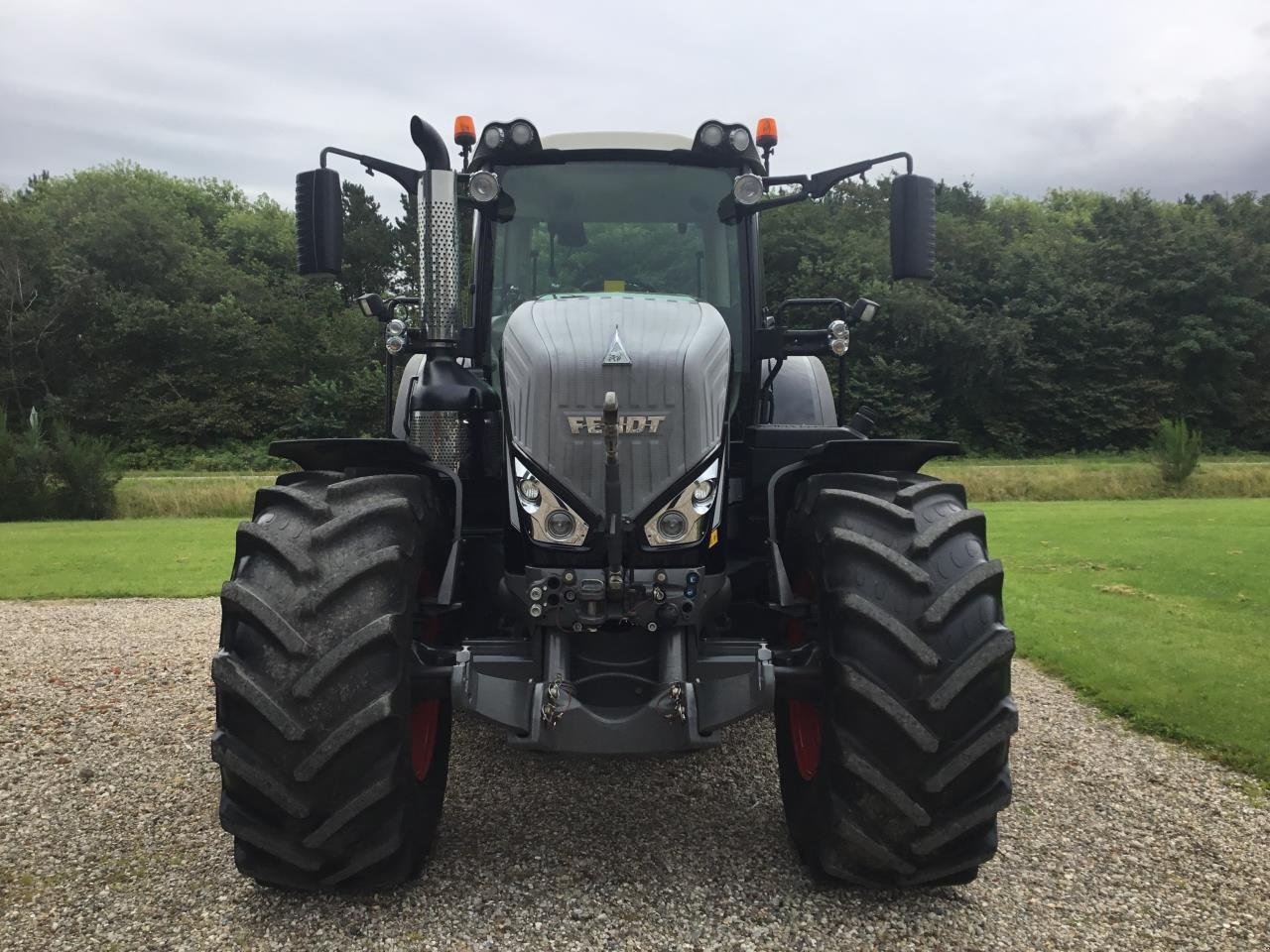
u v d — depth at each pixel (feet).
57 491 73.10
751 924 8.68
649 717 8.95
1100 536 43.52
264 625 8.13
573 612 9.28
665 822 11.08
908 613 8.45
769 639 11.55
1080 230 169.89
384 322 12.60
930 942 8.41
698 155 12.49
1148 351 146.20
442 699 9.64
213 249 184.65
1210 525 50.06
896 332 137.69
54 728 14.96
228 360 144.15
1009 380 137.90
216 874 9.68
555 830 10.82
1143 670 18.15
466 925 8.62
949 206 185.06
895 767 8.39
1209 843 10.69
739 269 12.66
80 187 181.37
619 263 12.62
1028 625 22.65
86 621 24.98
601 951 8.20
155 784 12.38
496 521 11.78
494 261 12.66
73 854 10.21
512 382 9.98
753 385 12.76
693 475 9.57
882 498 9.41
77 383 138.51
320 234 10.85
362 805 8.19
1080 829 11.07
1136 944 8.46
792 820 9.82
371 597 8.41
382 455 9.73
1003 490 86.58
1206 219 161.89
